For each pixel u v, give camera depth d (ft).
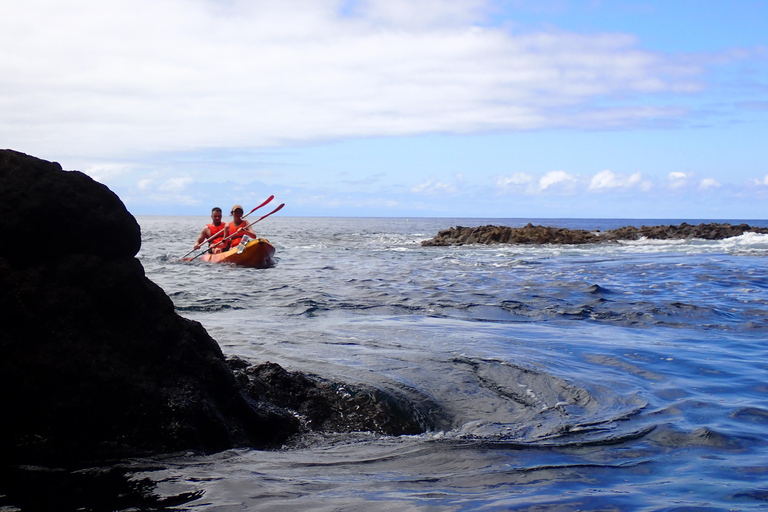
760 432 11.49
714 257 60.44
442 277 42.60
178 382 11.10
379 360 16.74
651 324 23.73
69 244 11.03
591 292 32.83
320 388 13.83
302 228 211.00
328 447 11.22
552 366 16.55
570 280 39.45
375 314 26.09
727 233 102.53
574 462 10.02
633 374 16.05
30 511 7.54
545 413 13.03
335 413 13.00
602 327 23.13
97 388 10.36
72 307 10.64
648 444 10.93
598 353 18.31
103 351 10.68
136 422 10.48
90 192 11.49
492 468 9.75
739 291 33.01
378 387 13.98
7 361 9.84
